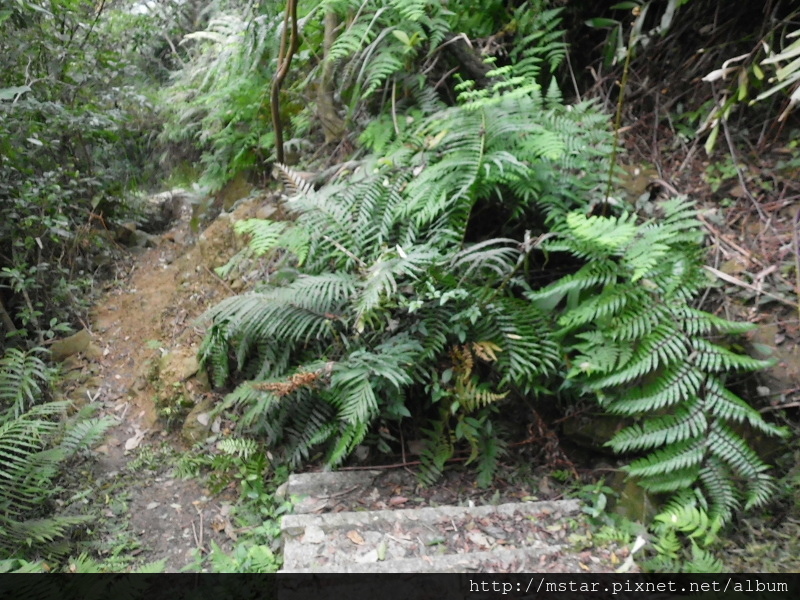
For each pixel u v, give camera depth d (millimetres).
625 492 2904
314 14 4719
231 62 5227
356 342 3258
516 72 4027
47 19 5086
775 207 3271
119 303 4828
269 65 4902
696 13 3930
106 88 5652
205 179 5750
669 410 2824
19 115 4410
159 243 5934
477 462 3287
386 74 3963
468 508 2924
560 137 3443
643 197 3543
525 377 3203
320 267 3631
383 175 3592
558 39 4273
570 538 2732
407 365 3115
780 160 3443
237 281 4359
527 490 3137
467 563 2566
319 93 4797
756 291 2977
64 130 5027
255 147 5176
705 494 2756
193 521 3191
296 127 5117
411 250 3248
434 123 3641
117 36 6637
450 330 3133
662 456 2730
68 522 2955
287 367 3506
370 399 2898
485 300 3148
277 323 3232
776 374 2785
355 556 2639
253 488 3275
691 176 3621
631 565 2516
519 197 3551
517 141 3385
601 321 2936
